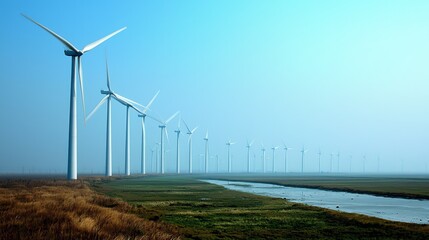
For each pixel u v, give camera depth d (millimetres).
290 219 42656
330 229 36094
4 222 24016
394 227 36750
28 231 22031
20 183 85562
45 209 28938
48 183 84562
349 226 37969
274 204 59875
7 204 32656
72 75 94062
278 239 31094
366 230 35625
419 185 136500
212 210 50938
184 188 106312
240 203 61438
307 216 45250
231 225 38156
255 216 45000
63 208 31172
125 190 90250
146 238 23938
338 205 64062
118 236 22484
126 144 171000
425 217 48500
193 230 33812
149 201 63531
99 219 27969
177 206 55938
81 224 23828
